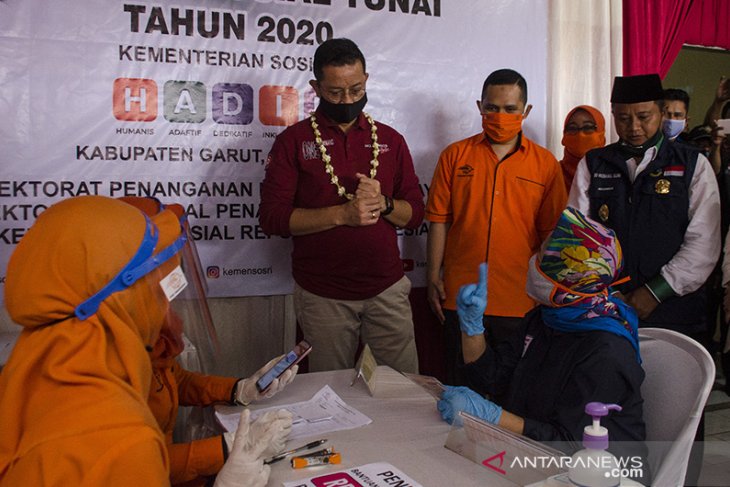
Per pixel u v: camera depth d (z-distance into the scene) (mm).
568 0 3275
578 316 1463
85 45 2594
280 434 1197
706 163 2438
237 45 2773
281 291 2898
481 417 1416
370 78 2967
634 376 1374
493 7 3115
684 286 2365
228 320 2855
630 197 2492
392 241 2600
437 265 2854
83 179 2629
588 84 3330
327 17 2883
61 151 2596
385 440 1421
